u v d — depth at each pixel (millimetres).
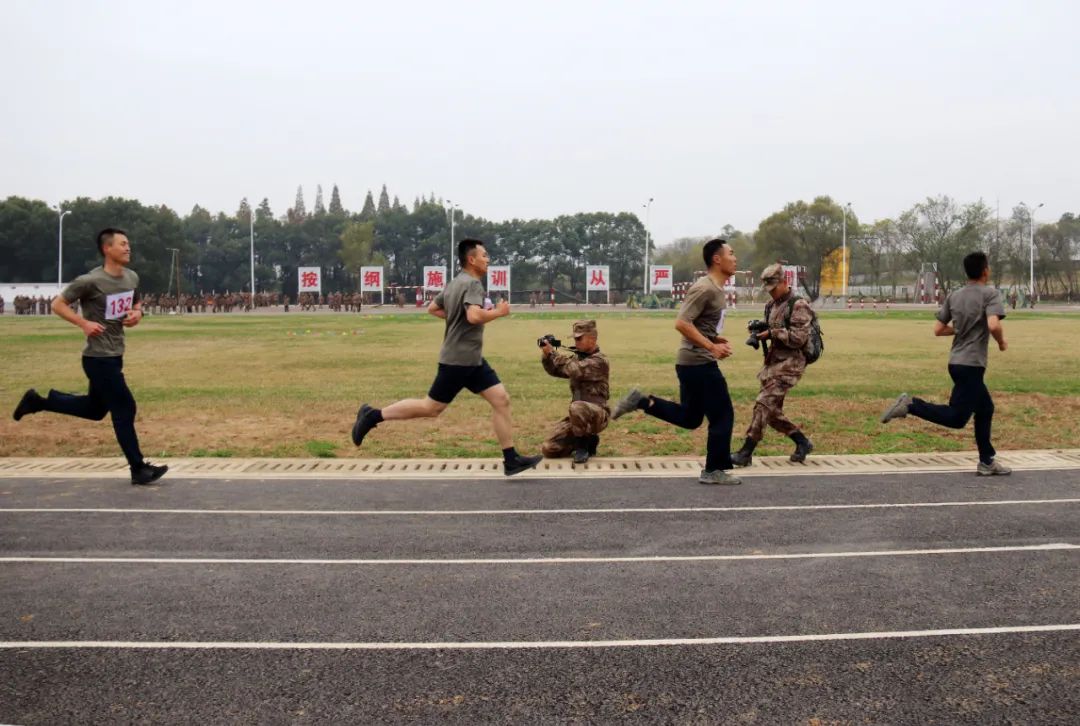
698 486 8188
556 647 4430
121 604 5062
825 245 97000
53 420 12125
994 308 8344
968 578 5500
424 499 7668
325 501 7594
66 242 98750
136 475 8227
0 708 3775
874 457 9555
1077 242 91688
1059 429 11258
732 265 8195
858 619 4801
